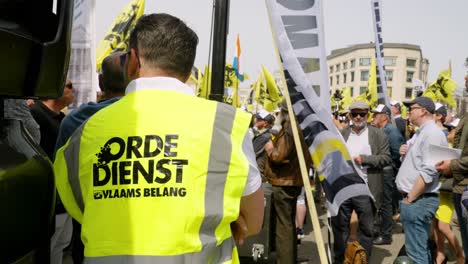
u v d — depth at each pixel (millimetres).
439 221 4691
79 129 1444
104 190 1308
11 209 1012
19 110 1636
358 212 4797
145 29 1454
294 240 4504
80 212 1401
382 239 6469
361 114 5645
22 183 1055
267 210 4676
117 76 2736
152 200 1268
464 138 4285
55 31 1124
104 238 1267
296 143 2914
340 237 4863
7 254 1003
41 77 1074
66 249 3811
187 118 1355
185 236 1256
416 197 4199
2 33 946
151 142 1317
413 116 4449
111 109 1427
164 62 1435
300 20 3139
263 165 5766
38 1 1084
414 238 4262
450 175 3934
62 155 1430
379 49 8383
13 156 1049
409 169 4457
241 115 1409
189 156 1303
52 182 1216
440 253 4855
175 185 1276
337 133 3160
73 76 4219
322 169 3152
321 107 3146
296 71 3127
